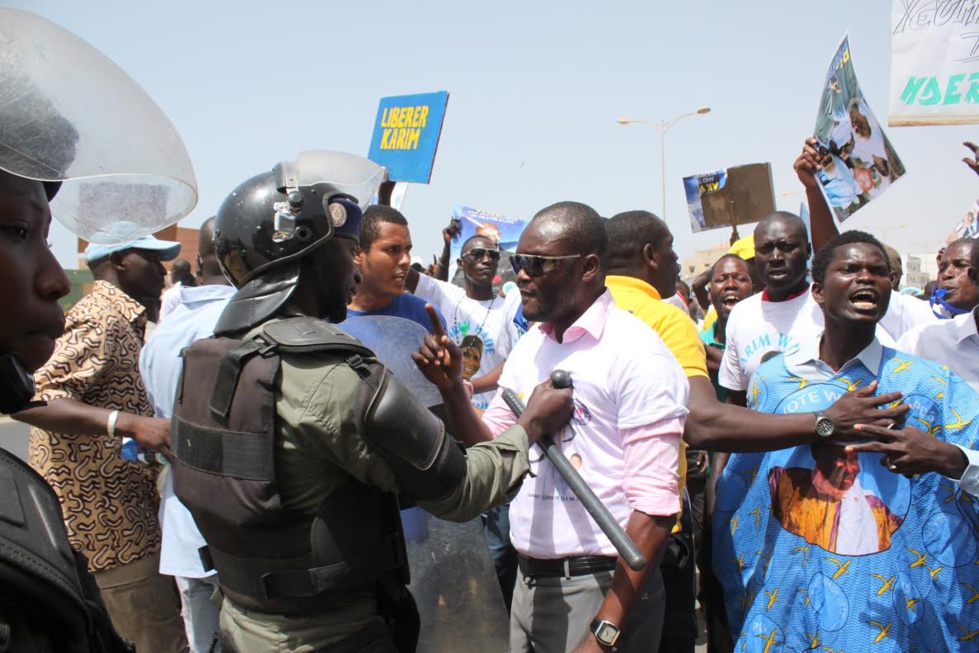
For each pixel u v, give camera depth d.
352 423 1.49
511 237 6.94
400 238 3.46
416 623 1.76
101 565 3.19
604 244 2.32
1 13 1.00
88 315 3.10
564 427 2.22
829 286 2.38
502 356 4.35
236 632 1.66
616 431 2.18
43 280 1.02
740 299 4.94
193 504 1.64
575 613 2.18
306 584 1.54
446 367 2.12
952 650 2.23
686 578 2.82
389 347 2.29
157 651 3.36
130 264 3.73
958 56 3.50
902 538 2.25
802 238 3.53
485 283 5.23
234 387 1.54
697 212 6.02
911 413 2.30
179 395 1.74
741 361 3.68
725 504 2.67
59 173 1.01
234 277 1.72
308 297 1.70
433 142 4.41
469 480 1.65
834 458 2.32
